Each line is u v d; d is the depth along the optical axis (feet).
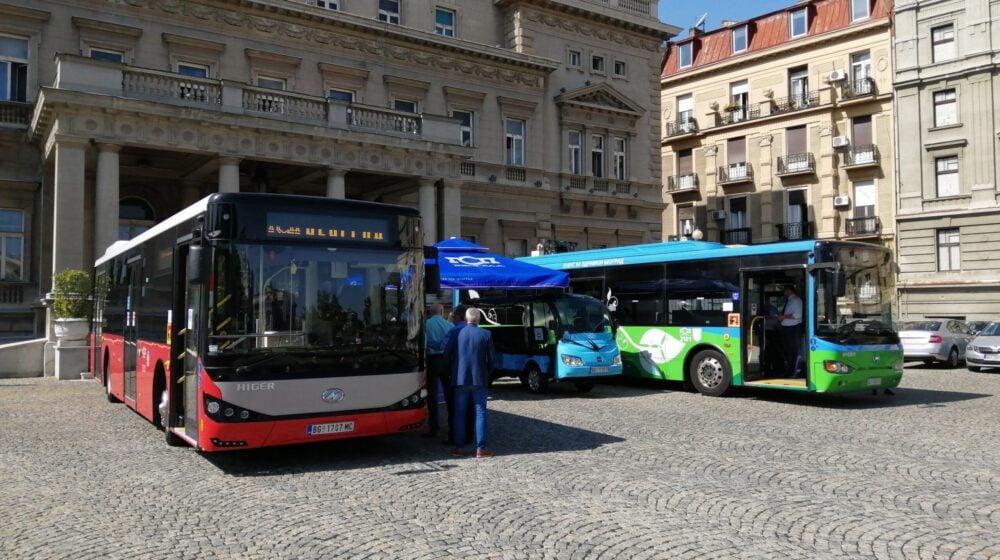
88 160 82.02
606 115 131.44
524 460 31.53
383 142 89.15
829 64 152.05
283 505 24.61
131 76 76.07
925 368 86.53
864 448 33.96
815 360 47.91
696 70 173.99
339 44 104.32
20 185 84.99
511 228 118.73
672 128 178.60
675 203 179.11
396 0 113.60
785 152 158.92
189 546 20.39
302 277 29.66
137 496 25.96
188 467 30.60
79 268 71.87
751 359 52.80
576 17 127.85
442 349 37.22
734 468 29.68
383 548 20.03
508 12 123.03
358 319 30.60
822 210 152.25
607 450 33.53
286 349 28.94
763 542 20.35
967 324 92.12
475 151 115.34
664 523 22.16
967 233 127.44
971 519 22.47
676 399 52.85
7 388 58.59
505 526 21.94
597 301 57.52
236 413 27.86
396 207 32.17
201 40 93.45
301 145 84.69
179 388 33.32
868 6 146.92
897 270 135.44
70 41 86.58
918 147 133.28
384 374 30.78
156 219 94.27
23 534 21.59
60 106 71.20
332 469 30.19
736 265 53.42
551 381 60.39
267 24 98.68
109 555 19.67
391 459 32.19
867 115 147.23
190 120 77.20
